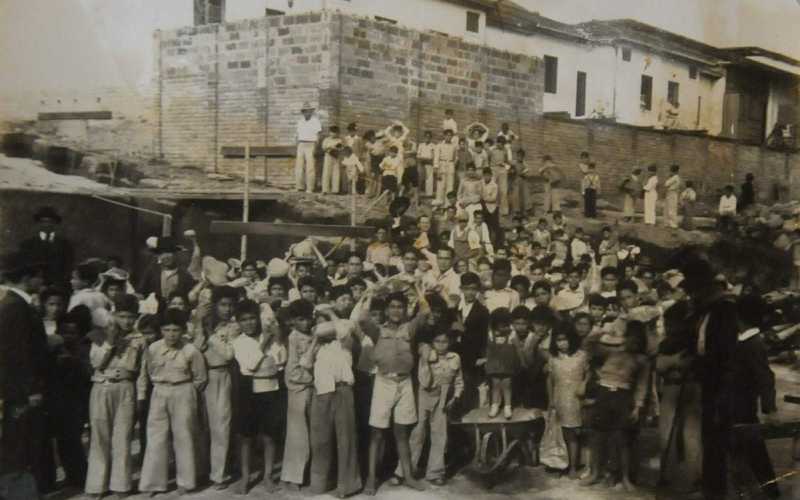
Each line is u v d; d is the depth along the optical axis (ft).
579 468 23.40
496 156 27.99
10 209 24.27
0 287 23.50
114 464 20.66
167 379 20.80
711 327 22.02
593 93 31.24
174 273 24.22
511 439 23.12
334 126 25.44
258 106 25.79
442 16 30.45
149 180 25.64
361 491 21.59
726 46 34.09
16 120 25.68
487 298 25.66
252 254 24.94
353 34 25.68
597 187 30.04
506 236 27.86
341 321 21.81
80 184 25.02
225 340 21.15
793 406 26.37
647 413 23.79
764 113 34.60
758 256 31.30
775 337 30.09
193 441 20.90
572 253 28.48
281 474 21.70
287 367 21.39
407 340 21.83
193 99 25.96
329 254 25.22
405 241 25.86
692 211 31.89
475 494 21.67
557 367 22.80
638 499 21.85
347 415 21.27
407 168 26.58
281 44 25.63
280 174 25.68
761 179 33.50
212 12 26.50
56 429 21.20
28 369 21.02
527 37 29.45
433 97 27.27
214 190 25.11
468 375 23.65
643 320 23.54
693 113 33.35
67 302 23.25
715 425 21.85
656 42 32.24
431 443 22.22
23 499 20.89
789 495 22.61
